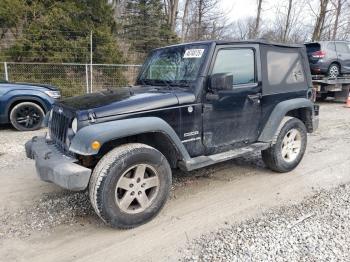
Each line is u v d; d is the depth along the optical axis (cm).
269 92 429
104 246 290
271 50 432
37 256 276
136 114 318
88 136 284
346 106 1228
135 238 303
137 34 2236
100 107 308
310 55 1216
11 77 1291
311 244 288
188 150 361
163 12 2477
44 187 416
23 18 1412
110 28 1653
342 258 268
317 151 588
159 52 434
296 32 2686
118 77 1420
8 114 739
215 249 284
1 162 515
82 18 1546
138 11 2311
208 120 370
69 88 1335
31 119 758
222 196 392
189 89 360
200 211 354
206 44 372
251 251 280
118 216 303
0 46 1370
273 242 292
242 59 397
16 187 416
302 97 484
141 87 404
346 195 393
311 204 369
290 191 407
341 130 780
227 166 498
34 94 748
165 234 309
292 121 456
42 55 1375
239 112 399
